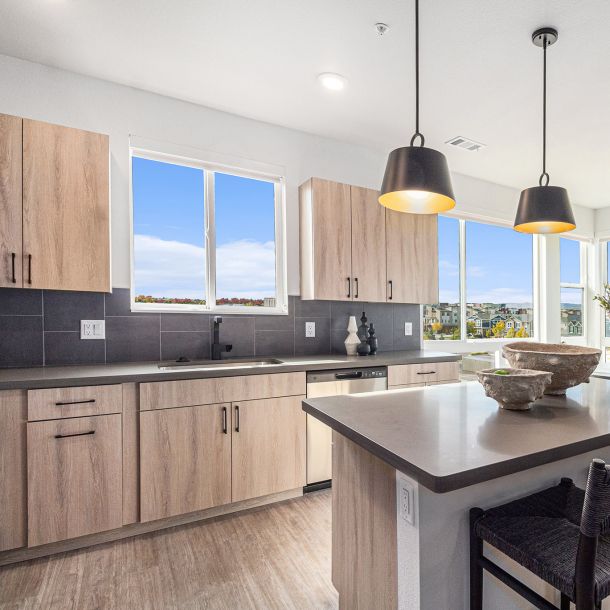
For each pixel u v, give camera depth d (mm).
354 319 3273
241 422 2346
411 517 1072
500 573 1048
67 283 2160
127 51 2252
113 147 2578
